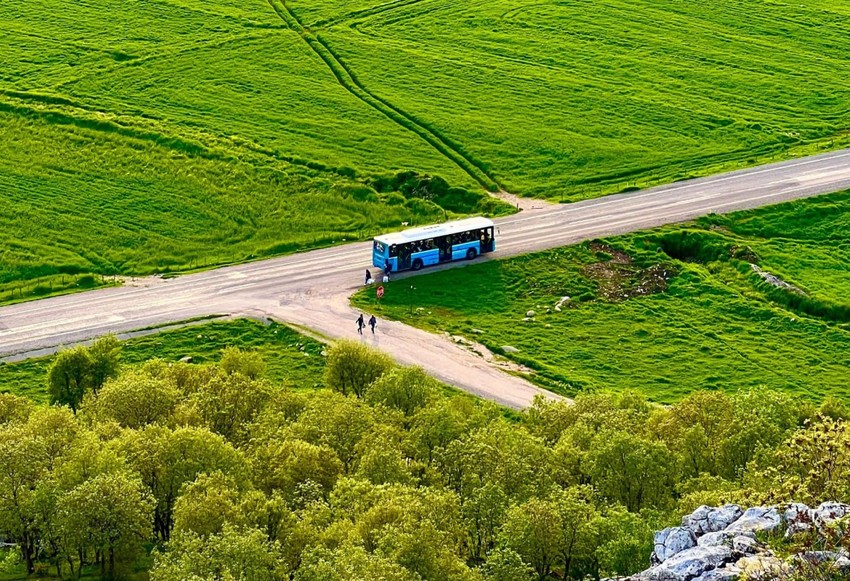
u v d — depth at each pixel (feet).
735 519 263.49
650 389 569.64
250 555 329.52
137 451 404.98
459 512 370.94
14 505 384.68
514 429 433.89
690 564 243.81
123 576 381.40
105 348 524.93
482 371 574.97
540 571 350.84
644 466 391.86
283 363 580.71
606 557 333.21
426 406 459.73
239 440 443.32
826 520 250.16
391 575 311.27
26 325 615.57
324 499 393.50
